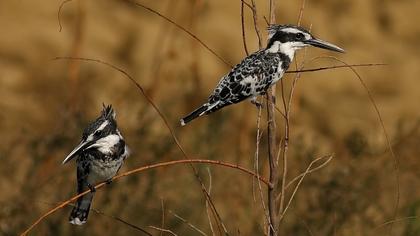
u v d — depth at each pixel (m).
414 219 11.27
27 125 17.83
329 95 23.81
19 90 20.41
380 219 12.54
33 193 12.20
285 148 8.07
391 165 13.09
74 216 9.83
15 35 21.47
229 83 9.38
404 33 27.92
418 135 14.01
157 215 12.42
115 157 9.59
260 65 9.37
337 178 12.58
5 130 17.41
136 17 23.27
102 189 12.45
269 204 7.97
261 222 12.25
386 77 26.12
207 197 8.16
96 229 12.16
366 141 13.46
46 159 12.75
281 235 12.02
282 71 9.44
